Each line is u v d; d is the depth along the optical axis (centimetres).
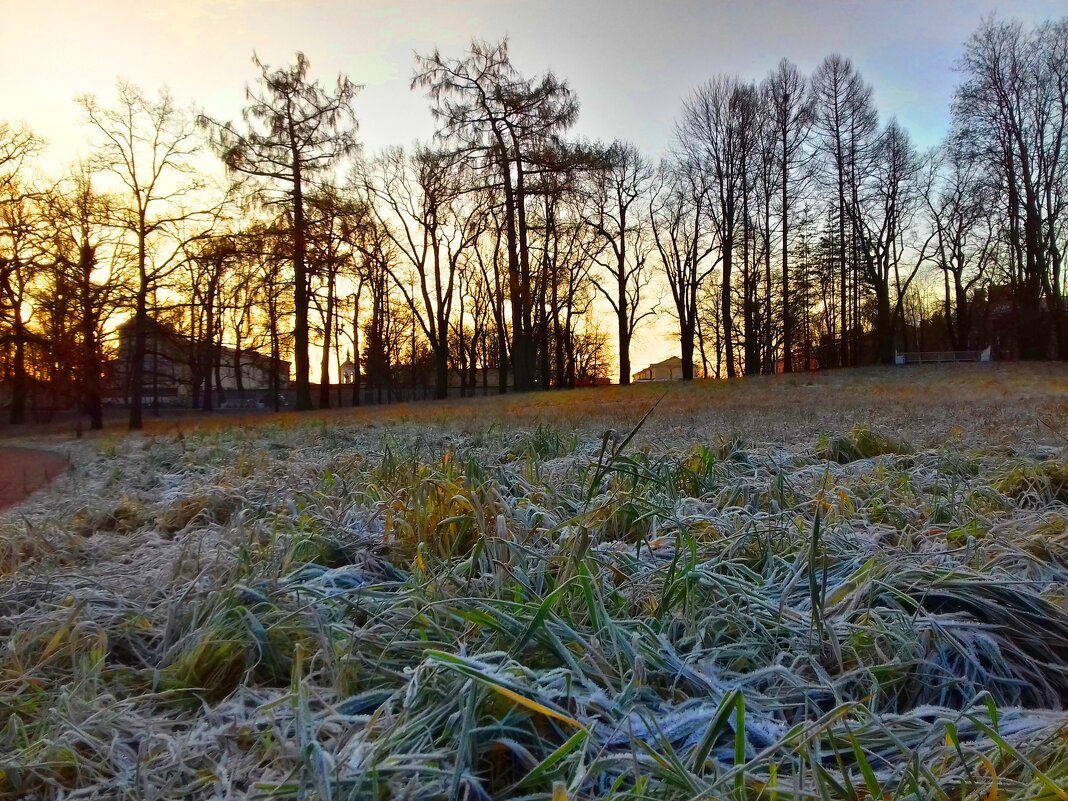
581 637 226
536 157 3000
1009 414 1005
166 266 2295
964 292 4578
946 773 164
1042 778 146
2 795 177
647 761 168
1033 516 369
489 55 2933
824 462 614
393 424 1414
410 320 5156
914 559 305
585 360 6519
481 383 7100
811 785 161
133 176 2191
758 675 216
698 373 6088
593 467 523
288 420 1897
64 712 208
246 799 163
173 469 781
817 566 308
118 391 2853
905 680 222
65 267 2108
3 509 575
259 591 278
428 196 3353
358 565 329
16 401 3212
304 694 198
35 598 312
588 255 4188
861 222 4253
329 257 2719
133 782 175
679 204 4194
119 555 396
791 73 4078
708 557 325
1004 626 243
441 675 197
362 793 157
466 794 158
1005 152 3772
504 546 302
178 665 238
